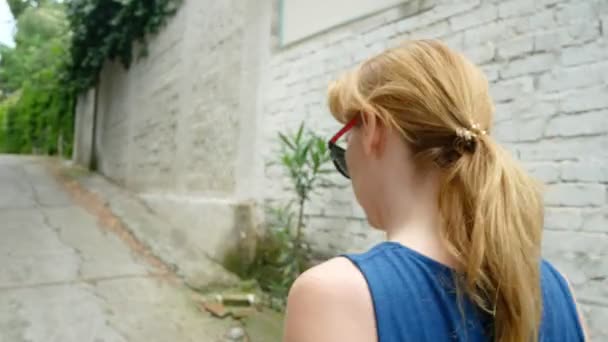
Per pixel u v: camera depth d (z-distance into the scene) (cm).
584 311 194
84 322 299
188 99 544
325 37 343
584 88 199
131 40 732
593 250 192
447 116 67
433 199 68
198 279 379
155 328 300
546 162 210
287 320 62
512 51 226
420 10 274
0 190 716
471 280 60
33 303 322
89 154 975
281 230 351
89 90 1001
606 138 191
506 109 227
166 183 594
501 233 61
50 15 1702
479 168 65
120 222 551
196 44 530
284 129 378
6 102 1709
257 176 407
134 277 382
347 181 322
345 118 76
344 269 62
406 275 61
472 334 60
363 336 58
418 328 58
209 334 299
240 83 438
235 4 453
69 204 645
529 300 60
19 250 436
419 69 69
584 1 201
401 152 70
